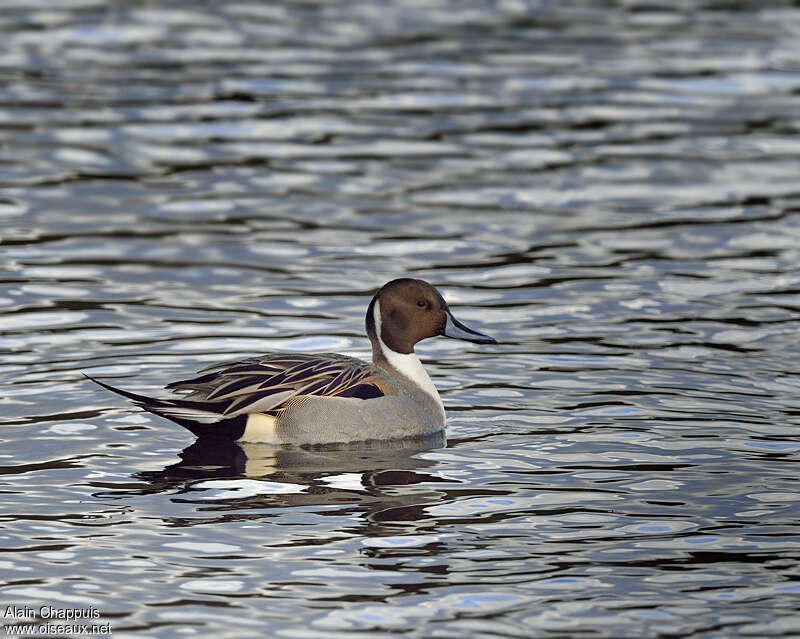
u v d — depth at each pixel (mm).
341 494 11156
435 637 8922
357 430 12391
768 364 14352
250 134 23359
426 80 26656
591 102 25375
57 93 25453
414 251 18281
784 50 29281
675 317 15867
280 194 20547
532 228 19250
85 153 22219
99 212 19625
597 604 9344
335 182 21141
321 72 27141
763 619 9156
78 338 15008
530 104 25234
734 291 16766
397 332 13148
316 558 9969
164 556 9984
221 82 26297
